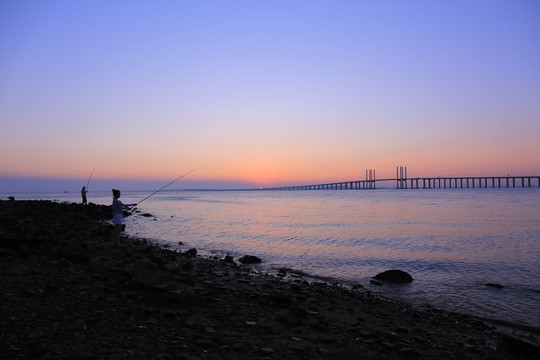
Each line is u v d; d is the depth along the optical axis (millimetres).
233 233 24641
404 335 6762
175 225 29688
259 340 5465
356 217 39469
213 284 8781
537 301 9992
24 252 8617
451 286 11570
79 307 5742
